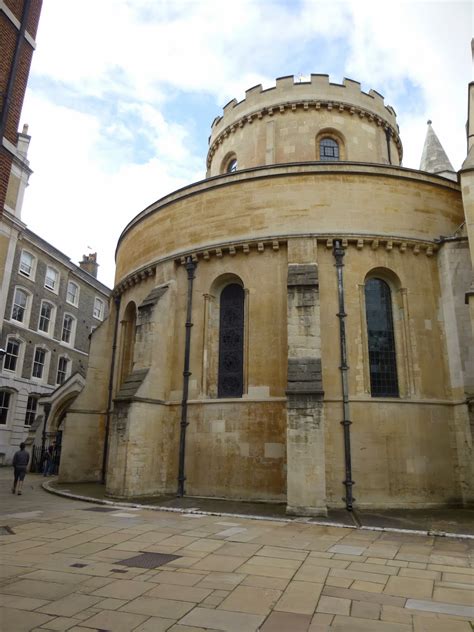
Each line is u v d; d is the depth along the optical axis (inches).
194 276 710.5
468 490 576.7
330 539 392.2
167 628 206.5
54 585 262.5
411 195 683.4
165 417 668.1
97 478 850.8
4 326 1401.3
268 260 666.8
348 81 956.6
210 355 677.3
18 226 1103.0
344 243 653.3
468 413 585.3
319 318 569.9
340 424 589.6
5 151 543.2
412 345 631.2
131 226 865.5
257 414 613.0
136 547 354.6
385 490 569.6
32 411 1497.3
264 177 693.3
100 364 899.4
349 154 920.3
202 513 506.9
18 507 547.8
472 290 546.0
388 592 259.3
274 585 269.4
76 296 1772.9
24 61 577.0
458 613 228.5
